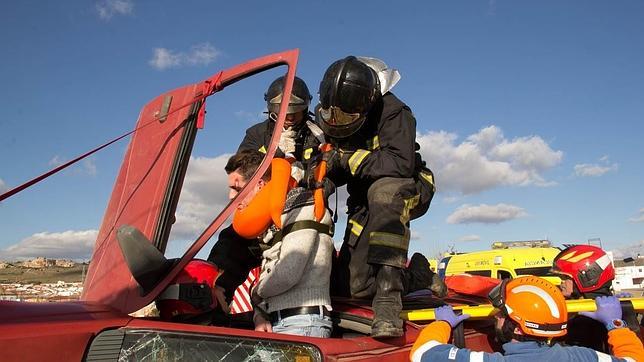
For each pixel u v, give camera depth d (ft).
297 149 12.01
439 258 43.37
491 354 9.32
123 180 10.26
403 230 10.00
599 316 10.30
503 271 38.32
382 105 11.01
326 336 9.77
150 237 8.98
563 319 9.52
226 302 10.32
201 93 9.86
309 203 9.77
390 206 10.04
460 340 10.03
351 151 11.00
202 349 7.70
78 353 7.17
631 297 12.10
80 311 7.92
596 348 11.67
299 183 10.30
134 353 7.47
